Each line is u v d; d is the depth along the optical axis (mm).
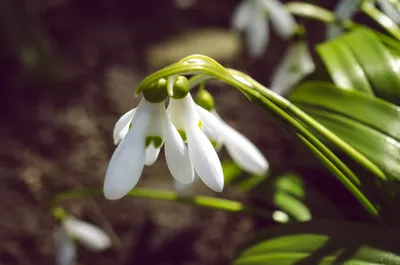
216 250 600
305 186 423
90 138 747
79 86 834
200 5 1039
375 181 352
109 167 304
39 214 658
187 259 599
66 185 689
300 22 438
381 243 337
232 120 744
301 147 454
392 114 348
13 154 729
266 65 838
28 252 625
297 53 410
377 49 371
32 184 689
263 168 369
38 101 812
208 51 904
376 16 395
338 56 373
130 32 977
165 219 631
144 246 612
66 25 976
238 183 430
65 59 898
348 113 353
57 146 739
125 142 305
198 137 310
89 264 607
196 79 348
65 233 449
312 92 363
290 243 350
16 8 805
